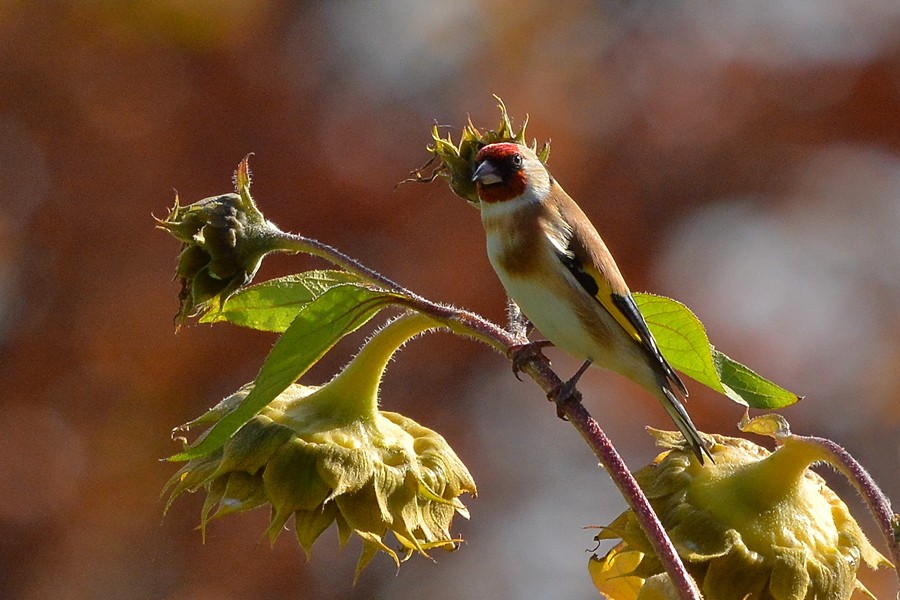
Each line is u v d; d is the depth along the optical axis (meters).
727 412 15.02
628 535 4.45
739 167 17.25
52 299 15.96
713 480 4.60
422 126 16.83
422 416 15.92
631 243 16.73
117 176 16.22
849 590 4.47
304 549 4.57
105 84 16.38
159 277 15.95
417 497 4.71
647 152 17.14
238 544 15.28
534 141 6.00
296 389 4.96
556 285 5.78
